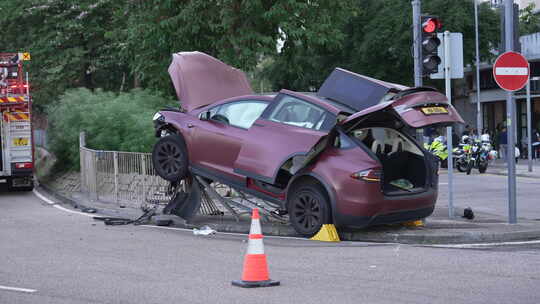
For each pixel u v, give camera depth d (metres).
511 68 13.05
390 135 12.59
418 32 14.36
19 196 23.56
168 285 8.22
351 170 11.57
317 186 11.98
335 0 26.69
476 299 7.28
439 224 13.35
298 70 28.23
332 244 11.48
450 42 14.27
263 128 12.56
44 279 8.73
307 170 12.01
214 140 13.29
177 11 26.28
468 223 13.40
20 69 24.38
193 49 26.70
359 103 12.29
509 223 13.20
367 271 8.98
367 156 11.62
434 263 9.48
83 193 22.42
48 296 7.76
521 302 7.13
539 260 9.55
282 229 12.88
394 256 10.15
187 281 8.46
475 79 50.12
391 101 11.42
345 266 9.38
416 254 10.30
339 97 12.52
